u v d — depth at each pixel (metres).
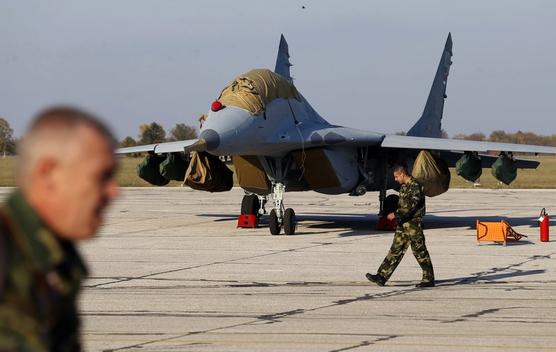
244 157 43.28
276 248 35.66
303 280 26.80
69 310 4.95
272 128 40.06
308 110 45.28
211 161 45.50
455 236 41.25
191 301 22.75
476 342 17.42
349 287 25.42
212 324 19.50
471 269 29.34
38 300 4.62
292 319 20.14
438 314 20.83
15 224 4.61
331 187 43.62
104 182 4.80
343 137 42.41
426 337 17.95
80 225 4.75
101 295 23.72
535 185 111.19
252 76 40.91
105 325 19.34
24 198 4.67
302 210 61.44
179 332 18.53
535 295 23.83
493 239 37.00
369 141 43.62
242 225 45.50
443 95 57.78
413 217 25.23
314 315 20.70
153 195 81.88
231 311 21.27
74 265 4.88
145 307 21.80
